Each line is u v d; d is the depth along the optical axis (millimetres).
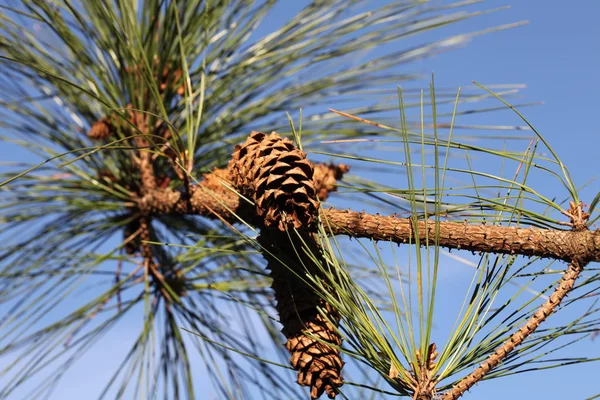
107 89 1487
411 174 1115
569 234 1139
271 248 1199
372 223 1182
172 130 1326
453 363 1130
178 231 1575
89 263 1480
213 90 1505
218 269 1539
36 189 1509
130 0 1480
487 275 1157
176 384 1534
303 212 1138
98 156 1534
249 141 1186
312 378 1167
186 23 1485
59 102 1552
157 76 1481
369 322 1140
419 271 1123
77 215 1547
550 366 1121
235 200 1285
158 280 1546
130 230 1555
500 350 1117
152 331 1500
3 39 1480
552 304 1126
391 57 1502
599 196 1144
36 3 1448
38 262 1479
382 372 1131
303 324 1170
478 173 1154
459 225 1163
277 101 1518
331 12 1516
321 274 1190
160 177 1510
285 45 1512
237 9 1523
